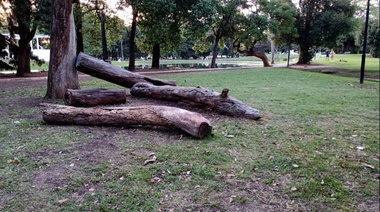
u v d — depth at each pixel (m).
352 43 49.12
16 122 4.68
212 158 3.29
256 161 3.27
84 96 5.55
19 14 12.91
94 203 2.35
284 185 2.75
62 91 6.89
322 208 2.41
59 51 6.77
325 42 26.16
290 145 3.87
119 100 6.02
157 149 3.51
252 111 5.22
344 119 5.42
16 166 2.98
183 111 4.16
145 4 16.00
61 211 2.23
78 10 16.42
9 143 3.67
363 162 3.37
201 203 2.40
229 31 23.70
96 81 11.25
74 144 3.65
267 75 14.68
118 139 3.85
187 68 22.39
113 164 3.06
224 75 14.59
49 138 3.87
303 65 25.95
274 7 23.56
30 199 2.38
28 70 16.30
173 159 3.22
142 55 47.97
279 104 6.71
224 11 21.75
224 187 2.66
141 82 7.06
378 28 22.62
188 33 19.17
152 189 2.58
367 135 4.43
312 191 2.65
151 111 4.22
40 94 7.76
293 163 3.25
